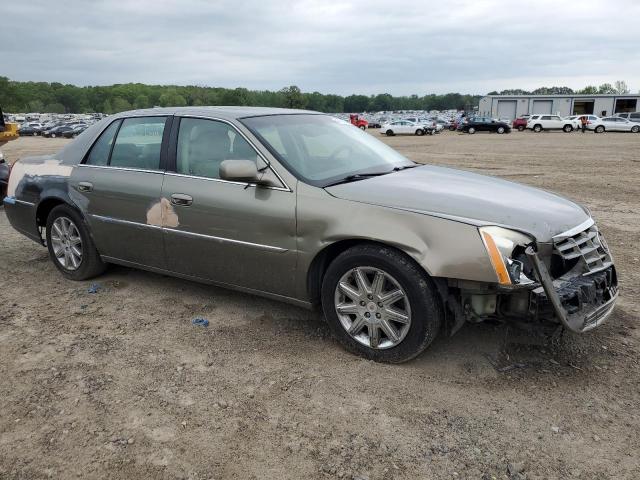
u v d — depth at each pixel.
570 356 3.74
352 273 3.68
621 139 34.19
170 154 4.52
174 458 2.78
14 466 2.74
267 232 3.93
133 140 4.82
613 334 4.06
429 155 22.67
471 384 3.41
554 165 17.23
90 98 175.00
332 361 3.73
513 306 3.32
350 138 4.84
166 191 4.44
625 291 4.95
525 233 3.29
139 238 4.71
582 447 2.82
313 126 4.71
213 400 3.28
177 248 4.48
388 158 4.73
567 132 47.88
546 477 2.62
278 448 2.85
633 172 14.77
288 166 3.95
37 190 5.43
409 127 47.91
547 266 3.36
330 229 3.66
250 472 2.68
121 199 4.74
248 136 4.12
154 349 3.94
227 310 4.62
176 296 4.95
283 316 4.48
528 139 35.94
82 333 4.22
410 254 3.37
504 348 3.86
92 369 3.66
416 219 3.41
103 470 2.70
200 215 4.25
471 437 2.91
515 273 3.19
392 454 2.79
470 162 18.97
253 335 4.15
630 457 2.75
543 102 75.62
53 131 57.12
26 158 5.79
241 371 3.62
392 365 3.65
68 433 2.99
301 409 3.18
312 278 3.90
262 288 4.13
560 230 3.42
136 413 3.16
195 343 4.03
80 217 5.15
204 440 2.92
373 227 3.50
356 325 3.74
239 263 4.15
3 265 5.98
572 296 3.27
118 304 4.80
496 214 3.41
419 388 3.38
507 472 2.65
